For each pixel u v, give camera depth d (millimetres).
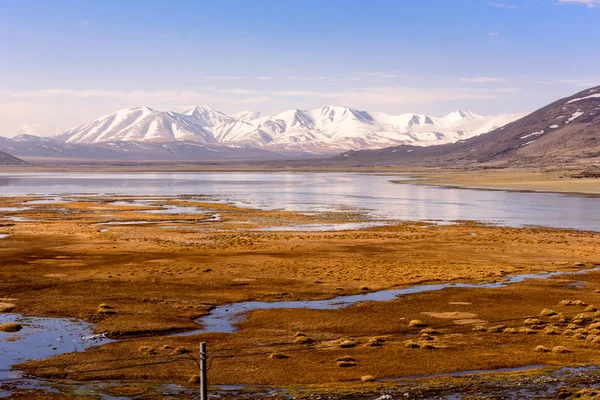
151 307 49531
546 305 50781
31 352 37844
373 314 47812
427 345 39000
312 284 58688
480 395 30641
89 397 30391
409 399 30188
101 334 41875
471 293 55094
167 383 32781
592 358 36781
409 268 67250
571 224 108688
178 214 125750
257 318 46469
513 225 107625
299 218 119062
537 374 33844
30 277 61031
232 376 33812
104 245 83062
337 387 31984
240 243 85812
